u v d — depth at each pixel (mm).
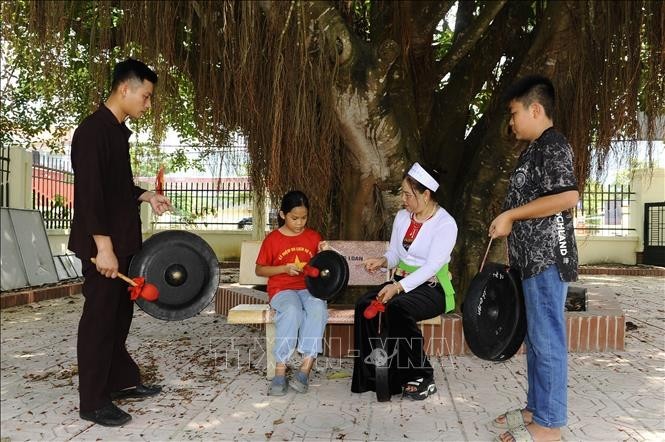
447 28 7992
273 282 4461
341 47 4824
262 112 5188
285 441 3229
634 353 5277
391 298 4016
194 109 5566
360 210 5695
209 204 14883
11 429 3373
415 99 6363
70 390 4137
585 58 5453
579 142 5566
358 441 3232
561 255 3039
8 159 9797
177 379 4430
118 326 3877
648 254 14422
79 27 5473
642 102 5895
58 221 11398
